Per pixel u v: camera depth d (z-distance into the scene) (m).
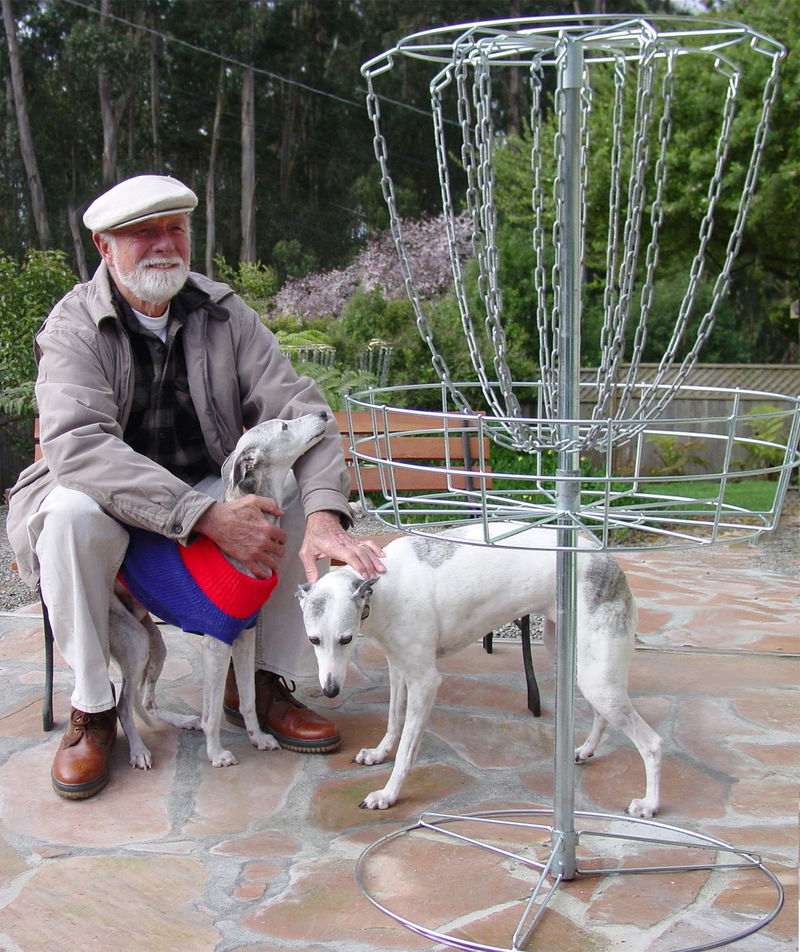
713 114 9.99
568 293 1.80
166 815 2.59
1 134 27.98
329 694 2.37
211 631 2.78
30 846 2.41
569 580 1.98
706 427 10.95
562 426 1.86
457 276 1.82
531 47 1.79
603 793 2.70
